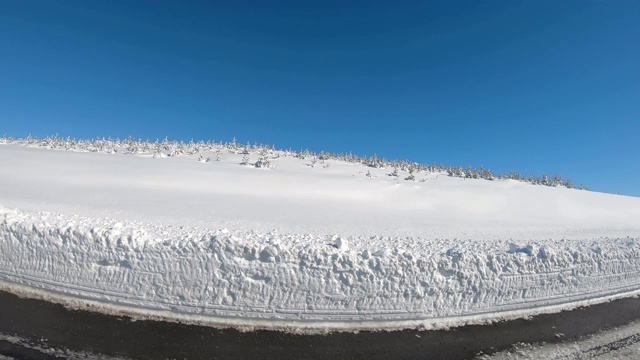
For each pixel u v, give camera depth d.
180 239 7.91
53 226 8.09
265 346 6.20
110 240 7.65
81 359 5.39
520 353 6.57
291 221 16.58
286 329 6.80
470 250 10.05
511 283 8.55
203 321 6.80
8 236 7.89
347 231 15.08
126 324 6.44
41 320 6.29
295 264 7.62
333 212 21.88
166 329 6.43
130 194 21.42
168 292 7.17
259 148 70.75
